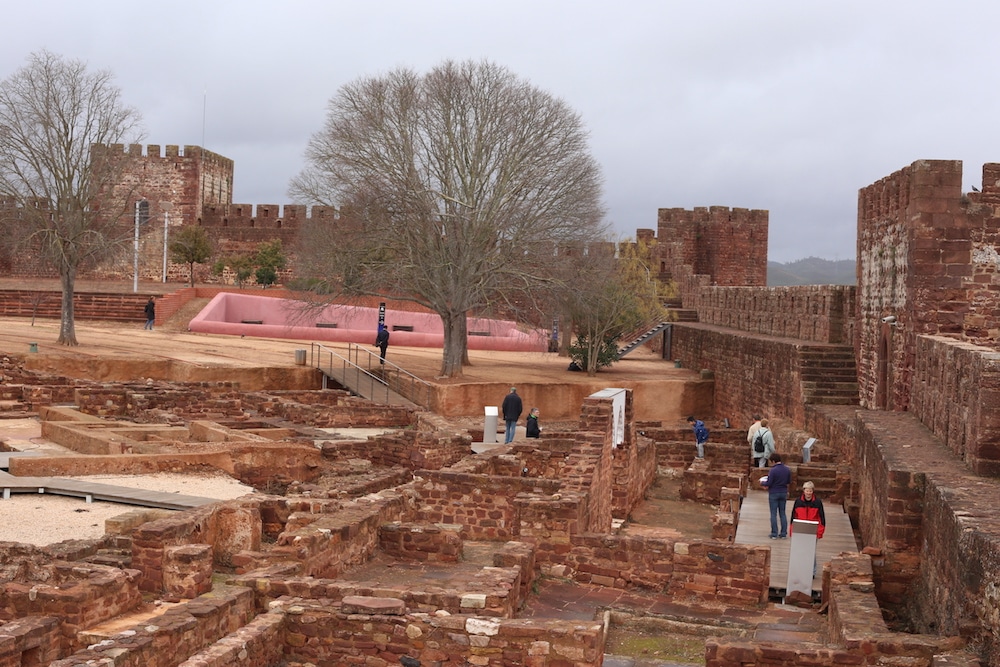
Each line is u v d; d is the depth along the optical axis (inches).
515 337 2746.1
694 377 2289.6
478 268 1984.5
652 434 1503.4
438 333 2770.7
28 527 709.3
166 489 885.8
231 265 3641.7
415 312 2842.0
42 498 808.9
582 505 715.4
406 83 1980.8
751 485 1178.6
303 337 2458.2
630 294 2295.8
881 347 1453.0
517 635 456.4
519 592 581.0
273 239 3799.2
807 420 1587.1
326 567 607.2
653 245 3344.0
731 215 3567.9
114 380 1765.5
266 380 1873.8
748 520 982.4
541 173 1979.6
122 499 797.9
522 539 695.1
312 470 1049.5
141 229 2817.4
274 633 468.8
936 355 952.3
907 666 477.7
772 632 586.2
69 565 534.6
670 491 1206.3
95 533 695.7
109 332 2287.2
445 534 666.2
